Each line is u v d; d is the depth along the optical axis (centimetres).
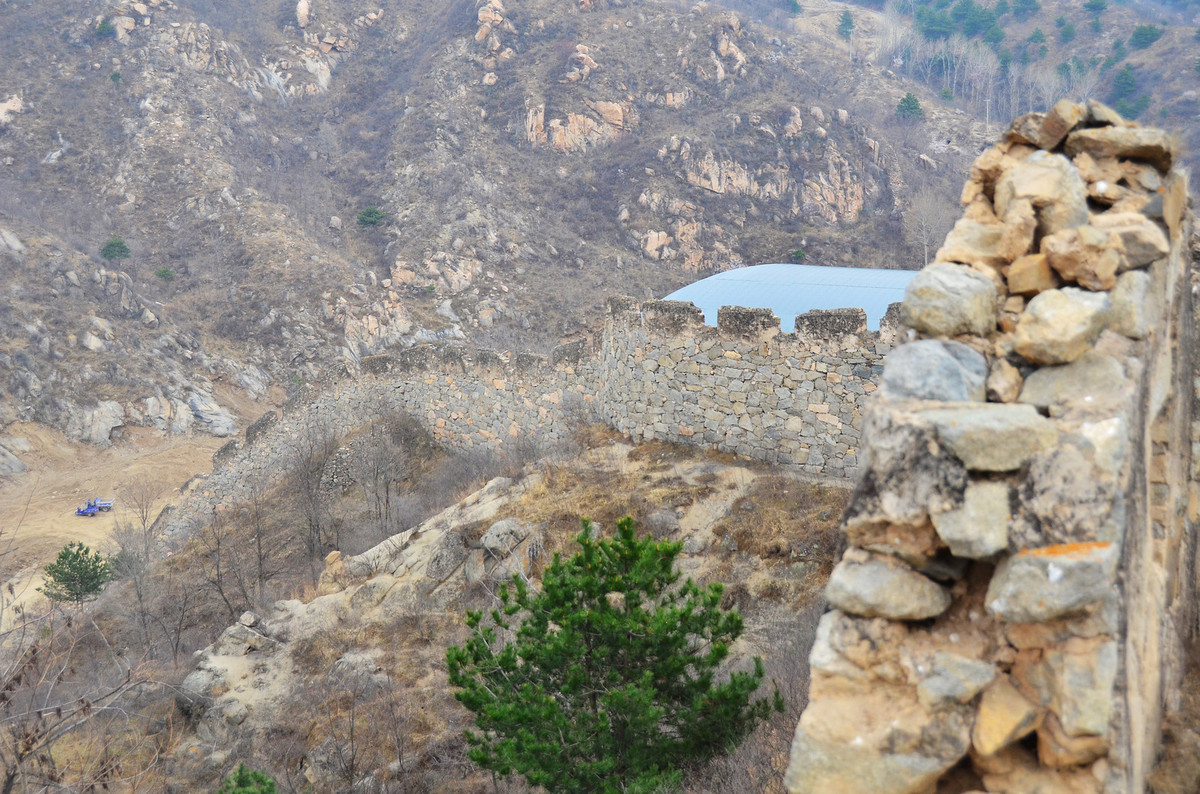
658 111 9156
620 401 1906
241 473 3116
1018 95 10938
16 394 5003
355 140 9212
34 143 8094
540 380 2228
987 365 372
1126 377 343
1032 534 303
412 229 7569
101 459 4881
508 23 9994
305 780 1190
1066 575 290
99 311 5844
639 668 828
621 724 812
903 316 395
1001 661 318
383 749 1202
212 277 6894
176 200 7688
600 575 845
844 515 343
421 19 11194
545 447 2064
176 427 5312
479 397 2416
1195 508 543
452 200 7850
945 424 314
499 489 1811
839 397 1577
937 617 335
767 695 959
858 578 334
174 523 3192
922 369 348
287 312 6488
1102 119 466
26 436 4803
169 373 5622
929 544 326
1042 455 309
